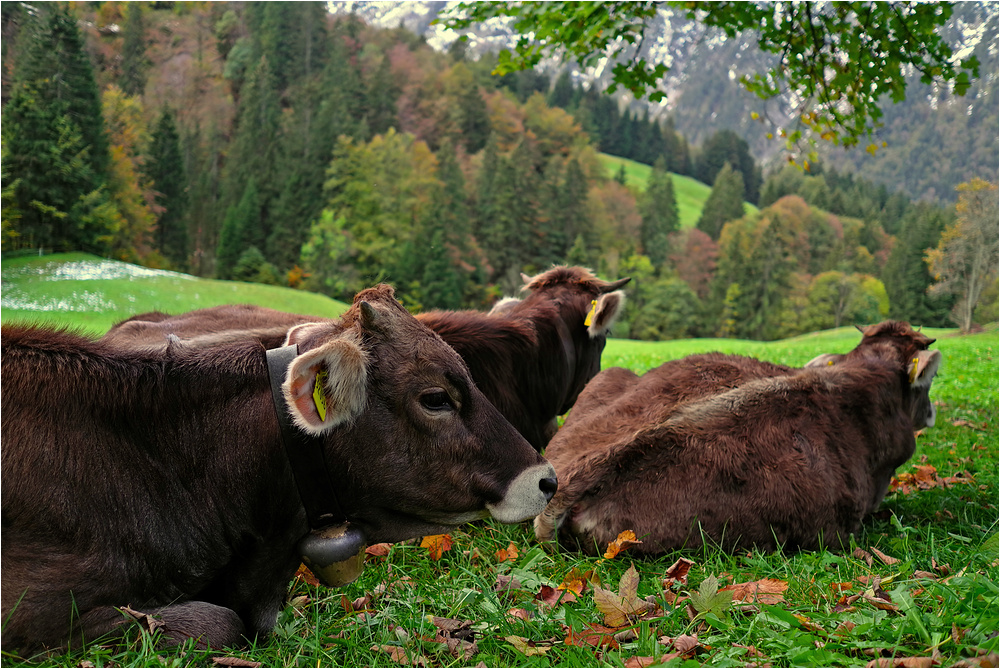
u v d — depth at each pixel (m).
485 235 116.06
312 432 2.92
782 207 122.31
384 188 108.25
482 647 3.11
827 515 4.42
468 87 149.50
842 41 6.50
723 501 4.22
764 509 4.26
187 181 113.00
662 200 134.75
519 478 3.28
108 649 2.82
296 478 3.13
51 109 70.00
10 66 73.00
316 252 99.75
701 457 4.29
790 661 2.79
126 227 87.44
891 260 106.62
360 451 3.14
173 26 142.38
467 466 3.23
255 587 3.32
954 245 63.97
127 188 87.94
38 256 60.59
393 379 3.14
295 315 6.28
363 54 153.12
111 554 2.95
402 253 101.31
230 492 3.20
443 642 3.11
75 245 70.56
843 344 39.22
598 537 4.20
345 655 3.03
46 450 2.89
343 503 3.22
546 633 3.23
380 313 3.20
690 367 5.21
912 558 4.21
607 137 183.75
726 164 148.25
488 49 178.50
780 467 4.35
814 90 6.92
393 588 3.79
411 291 99.62
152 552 3.06
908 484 6.14
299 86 140.00
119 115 103.75
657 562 4.15
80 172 71.06
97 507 2.94
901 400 5.20
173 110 122.81
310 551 3.21
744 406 4.55
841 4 6.30
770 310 108.88
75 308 40.91
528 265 117.44
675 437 4.34
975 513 5.29
